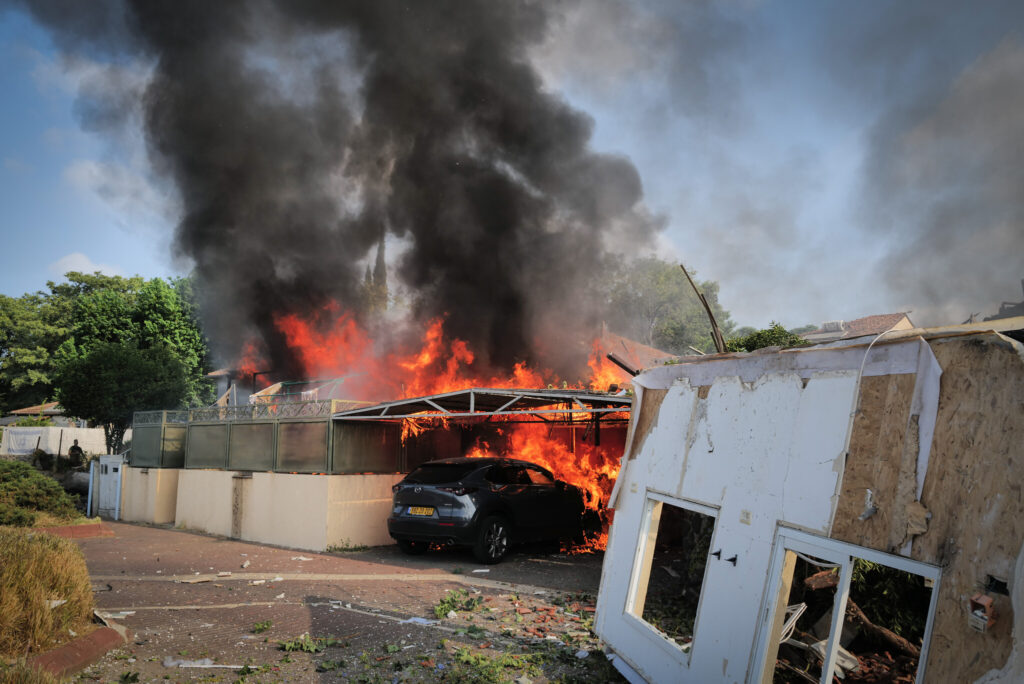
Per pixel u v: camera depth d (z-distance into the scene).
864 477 3.07
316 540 11.76
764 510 3.67
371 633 5.91
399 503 10.23
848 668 4.80
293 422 12.82
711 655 3.77
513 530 10.23
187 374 36.03
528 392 9.62
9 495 14.27
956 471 2.64
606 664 5.00
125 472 18.08
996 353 2.59
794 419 3.62
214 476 14.69
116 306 37.81
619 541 5.32
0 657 4.36
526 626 6.15
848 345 3.36
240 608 6.92
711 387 4.47
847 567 3.05
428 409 11.61
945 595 2.55
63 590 5.36
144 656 5.15
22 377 50.22
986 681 2.31
